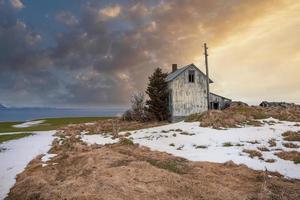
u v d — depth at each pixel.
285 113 39.25
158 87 46.59
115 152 17.08
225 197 9.68
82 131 38.78
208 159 16.66
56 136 33.25
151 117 47.00
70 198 9.35
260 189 10.46
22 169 15.77
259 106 45.47
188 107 45.66
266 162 15.71
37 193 10.52
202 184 10.95
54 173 13.84
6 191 12.01
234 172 13.20
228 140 23.36
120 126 41.19
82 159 15.62
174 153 18.77
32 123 64.94
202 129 29.69
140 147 20.47
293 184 11.32
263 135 25.27
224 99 48.12
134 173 11.91
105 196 9.33
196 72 46.44
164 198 9.41
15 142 28.27
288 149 19.45
